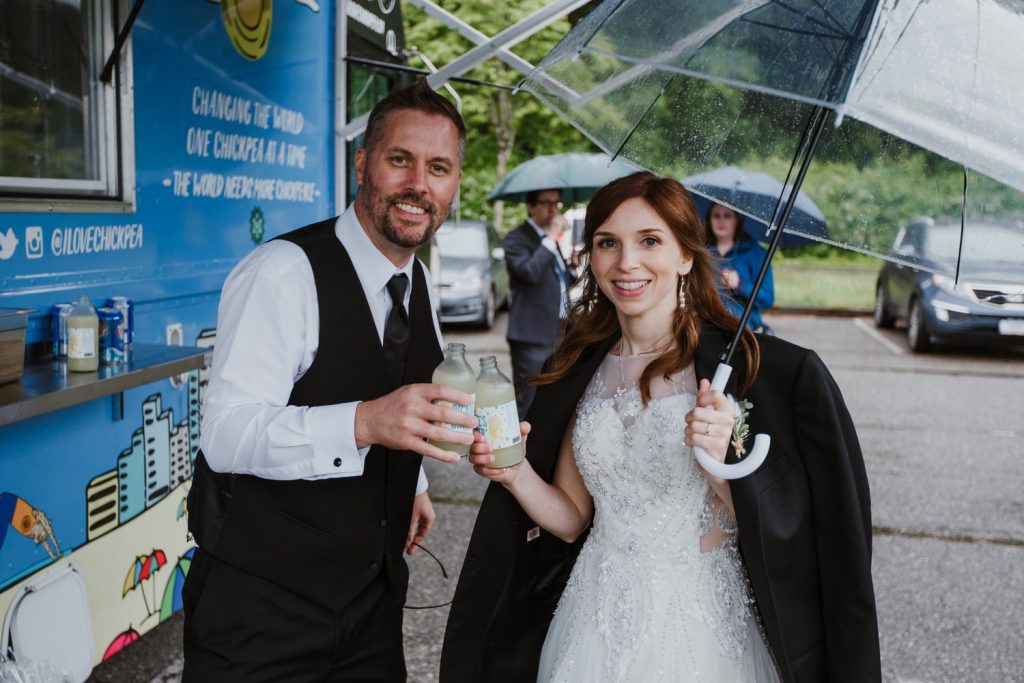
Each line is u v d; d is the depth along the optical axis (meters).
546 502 2.22
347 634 2.11
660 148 2.57
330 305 2.03
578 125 2.49
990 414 8.37
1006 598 4.45
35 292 2.69
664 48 1.86
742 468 1.76
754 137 2.51
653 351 2.19
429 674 3.66
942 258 2.37
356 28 4.81
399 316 2.18
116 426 3.10
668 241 2.09
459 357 1.91
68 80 2.85
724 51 1.78
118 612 3.15
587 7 4.06
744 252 5.83
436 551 4.88
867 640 1.91
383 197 2.03
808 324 14.30
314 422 1.83
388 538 2.18
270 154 3.95
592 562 2.18
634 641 2.04
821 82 1.67
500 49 4.14
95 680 3.42
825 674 1.98
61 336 2.74
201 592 2.05
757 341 2.06
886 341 12.63
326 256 2.06
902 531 5.33
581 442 2.16
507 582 2.22
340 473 1.86
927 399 8.97
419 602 4.29
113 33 2.95
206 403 1.95
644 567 2.07
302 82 4.20
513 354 6.17
